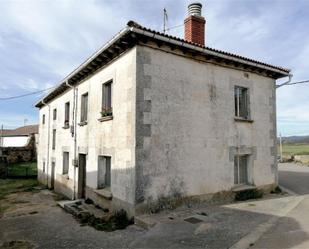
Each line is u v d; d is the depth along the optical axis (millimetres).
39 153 19797
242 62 9703
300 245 5051
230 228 6344
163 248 5445
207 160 8938
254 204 8789
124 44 8094
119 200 8219
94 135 10297
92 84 10766
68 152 13406
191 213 7730
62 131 14195
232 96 9844
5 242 6910
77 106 12258
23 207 11297
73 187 12133
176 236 6004
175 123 8312
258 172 10383
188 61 8789
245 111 10430
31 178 21531
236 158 10062
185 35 10461
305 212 7539
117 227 7227
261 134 10648
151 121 7852
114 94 8914
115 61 8969
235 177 9961
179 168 8281
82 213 8969
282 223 6500
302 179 14297
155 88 8008
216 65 9477
